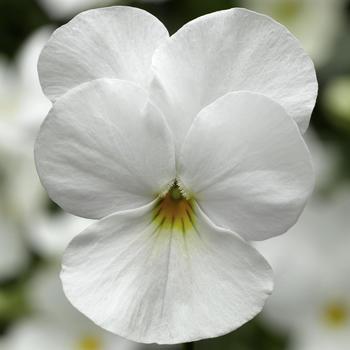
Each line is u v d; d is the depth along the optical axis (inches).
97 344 11.3
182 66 6.6
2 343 11.4
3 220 11.5
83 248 6.6
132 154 6.5
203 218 6.6
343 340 10.8
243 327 10.8
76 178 6.5
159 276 6.6
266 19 6.5
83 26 6.6
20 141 11.1
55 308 11.1
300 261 10.5
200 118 6.5
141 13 6.6
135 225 6.7
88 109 6.4
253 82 6.6
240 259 6.6
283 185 6.4
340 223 10.6
